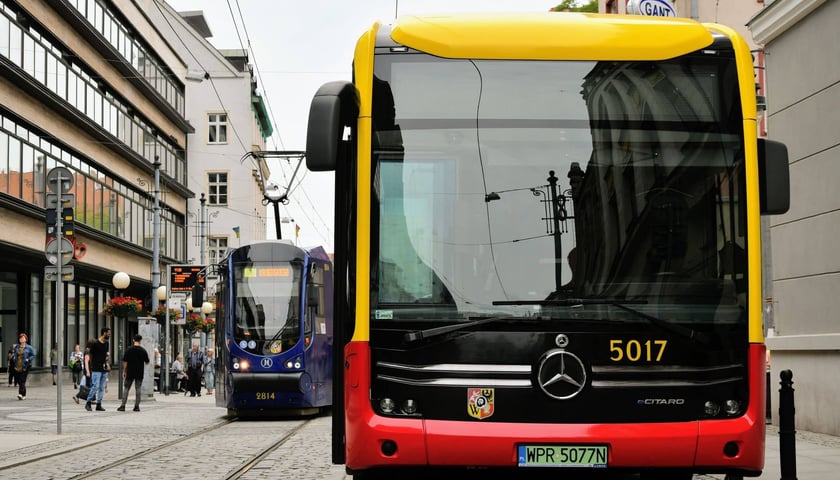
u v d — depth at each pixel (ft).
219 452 44.47
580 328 22.82
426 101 24.14
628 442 22.34
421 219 23.63
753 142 24.12
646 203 23.62
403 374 22.93
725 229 23.67
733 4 83.92
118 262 151.74
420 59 24.34
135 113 164.86
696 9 83.71
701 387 22.82
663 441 22.41
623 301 23.04
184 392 137.18
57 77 122.93
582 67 24.25
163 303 135.85
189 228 223.71
